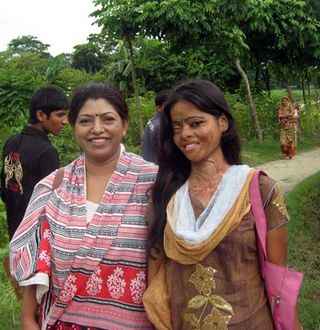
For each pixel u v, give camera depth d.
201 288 2.04
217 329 2.03
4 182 3.69
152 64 16.72
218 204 2.03
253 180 2.06
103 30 11.43
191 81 2.14
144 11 10.60
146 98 15.39
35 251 2.23
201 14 10.65
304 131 16.89
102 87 2.30
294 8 11.95
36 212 2.28
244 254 2.02
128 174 2.28
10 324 4.22
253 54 13.70
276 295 2.08
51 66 12.48
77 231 2.21
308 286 4.90
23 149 3.54
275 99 16.64
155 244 2.15
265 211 2.07
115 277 2.20
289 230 6.70
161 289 2.16
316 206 8.20
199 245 1.98
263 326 2.07
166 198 2.16
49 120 3.57
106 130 2.25
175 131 2.15
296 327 2.13
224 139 2.15
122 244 2.20
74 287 2.21
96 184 2.29
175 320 2.12
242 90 15.91
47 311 2.26
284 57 13.51
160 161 2.21
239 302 2.03
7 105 8.95
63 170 2.36
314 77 18.19
